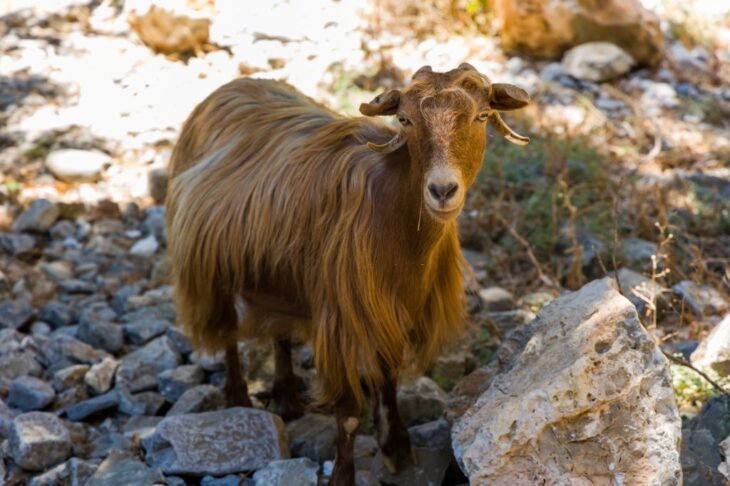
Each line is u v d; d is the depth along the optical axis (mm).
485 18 15172
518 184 10688
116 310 9312
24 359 8305
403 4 15109
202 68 13672
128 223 10852
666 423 5426
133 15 14289
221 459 6617
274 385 7578
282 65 13656
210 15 14391
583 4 13828
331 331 6125
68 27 15258
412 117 5320
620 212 10031
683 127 12523
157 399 7789
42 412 7336
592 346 5621
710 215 10156
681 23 15258
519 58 14312
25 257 10203
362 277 5906
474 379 7051
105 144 12133
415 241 5848
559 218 10031
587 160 10992
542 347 5984
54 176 11531
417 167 5469
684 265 9359
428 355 6582
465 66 5508
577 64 13734
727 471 5465
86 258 10227
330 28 14398
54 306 9156
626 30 13859
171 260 7406
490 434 5469
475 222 10141
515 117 12227
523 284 9398
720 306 8609
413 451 6582
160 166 11703
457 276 6488
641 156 11695
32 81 13570
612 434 5430
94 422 7734
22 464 6914
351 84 12961
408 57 14031
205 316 7133
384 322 6008
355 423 6250
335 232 6020
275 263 6445
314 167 6266
